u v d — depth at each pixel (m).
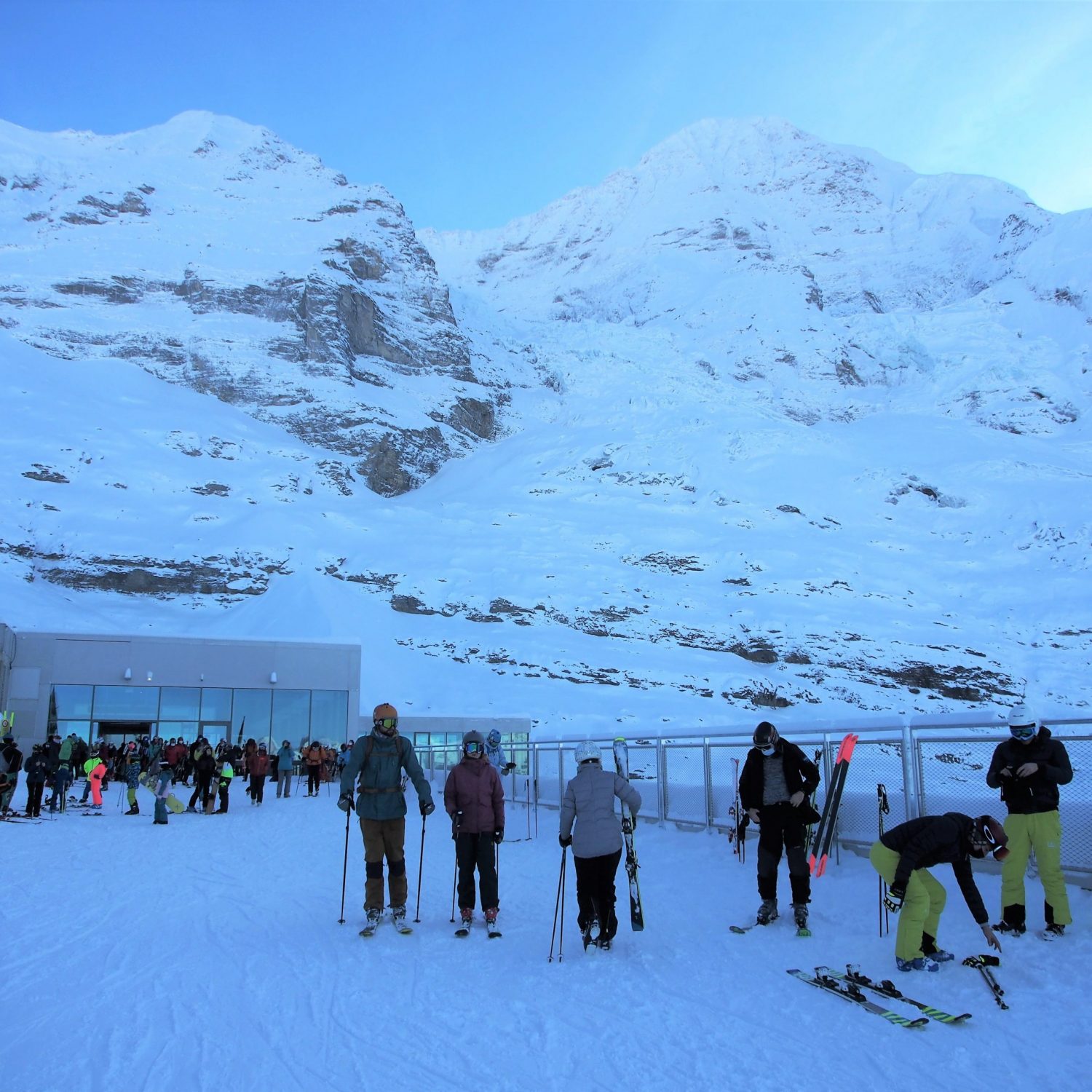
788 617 69.81
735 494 98.25
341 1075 5.17
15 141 155.12
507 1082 5.08
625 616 70.38
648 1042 5.67
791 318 175.75
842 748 10.04
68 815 21.00
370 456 103.25
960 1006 6.16
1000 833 7.13
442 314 139.25
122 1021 6.07
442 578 74.06
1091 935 7.28
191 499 81.81
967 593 79.75
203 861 13.34
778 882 10.66
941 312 186.88
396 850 9.14
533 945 8.37
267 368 109.88
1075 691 61.22
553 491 101.00
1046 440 130.38
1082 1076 4.97
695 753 14.98
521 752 24.12
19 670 35.66
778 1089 4.92
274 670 38.97
